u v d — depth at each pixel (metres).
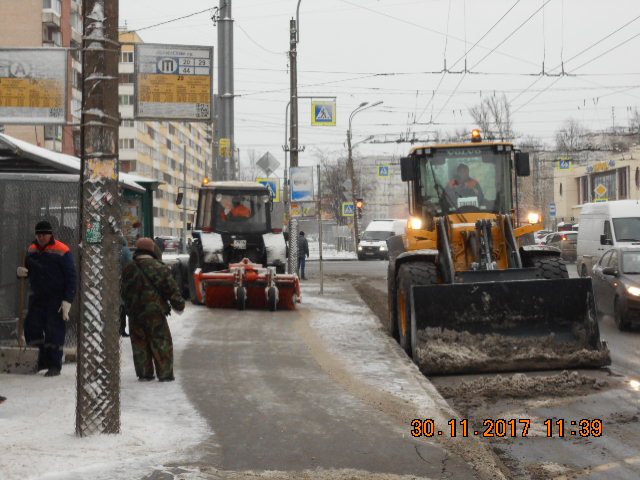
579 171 74.56
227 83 20.48
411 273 11.51
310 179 22.94
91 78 6.25
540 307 10.42
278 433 6.58
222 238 18.88
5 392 8.02
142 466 5.53
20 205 10.37
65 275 9.09
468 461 5.89
